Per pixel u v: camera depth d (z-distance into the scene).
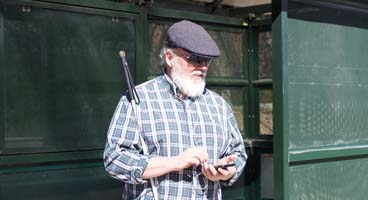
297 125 3.32
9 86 2.99
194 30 2.19
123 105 2.19
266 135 4.29
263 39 4.32
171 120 2.17
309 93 3.40
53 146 3.16
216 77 4.14
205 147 2.21
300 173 3.28
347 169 3.53
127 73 2.21
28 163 3.06
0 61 2.96
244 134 4.36
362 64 3.74
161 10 3.75
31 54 3.09
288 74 3.28
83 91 3.31
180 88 2.20
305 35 3.40
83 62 3.31
